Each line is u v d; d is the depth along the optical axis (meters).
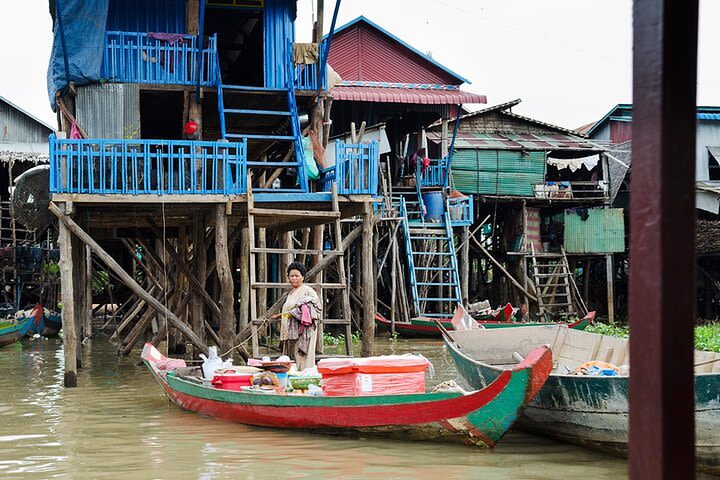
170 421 8.41
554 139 26.86
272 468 6.19
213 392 8.23
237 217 12.73
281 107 14.40
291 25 13.61
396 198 24.23
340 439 7.25
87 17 12.42
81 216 12.39
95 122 12.55
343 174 11.75
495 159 25.47
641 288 1.78
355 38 23.62
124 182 10.73
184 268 12.52
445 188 23.66
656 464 1.73
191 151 10.98
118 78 12.64
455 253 22.41
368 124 23.03
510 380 6.18
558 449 6.95
